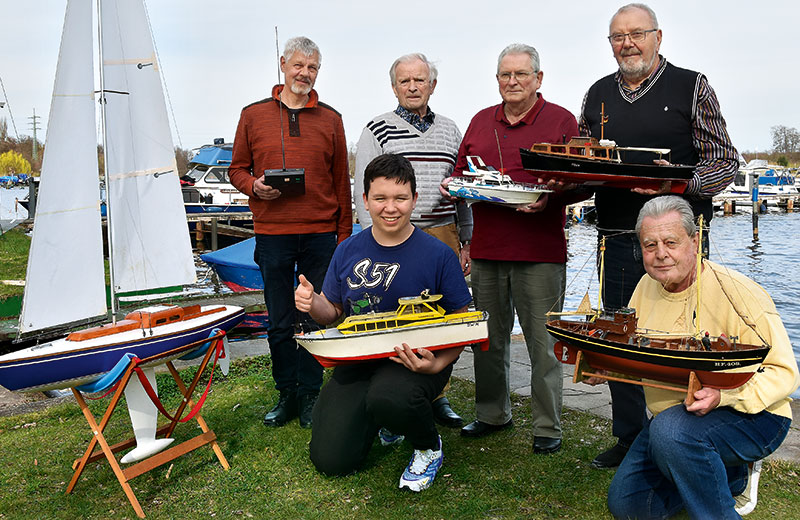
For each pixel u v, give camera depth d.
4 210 40.22
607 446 3.90
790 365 2.61
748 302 2.70
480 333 3.34
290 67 4.16
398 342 3.17
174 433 4.21
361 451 3.44
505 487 3.36
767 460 3.58
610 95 3.93
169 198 3.90
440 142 4.53
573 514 3.10
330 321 3.60
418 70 4.32
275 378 4.41
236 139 4.43
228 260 10.65
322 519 3.06
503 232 3.89
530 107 3.95
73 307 3.53
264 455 3.79
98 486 3.44
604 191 3.85
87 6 3.40
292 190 4.13
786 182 60.66
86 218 3.53
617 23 3.69
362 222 4.50
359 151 4.52
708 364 2.54
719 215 44.88
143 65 3.76
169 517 3.11
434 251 3.45
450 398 4.92
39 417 4.59
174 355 3.38
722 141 3.68
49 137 3.35
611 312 3.15
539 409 3.85
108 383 3.10
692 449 2.62
